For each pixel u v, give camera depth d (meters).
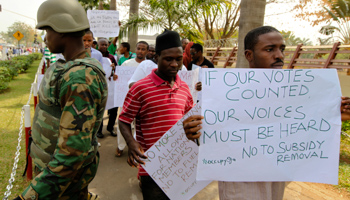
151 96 2.10
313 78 1.52
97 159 1.71
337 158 1.53
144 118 2.16
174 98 2.17
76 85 1.32
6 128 5.29
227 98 1.49
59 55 4.09
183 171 1.87
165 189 1.87
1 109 6.82
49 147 1.47
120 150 4.16
